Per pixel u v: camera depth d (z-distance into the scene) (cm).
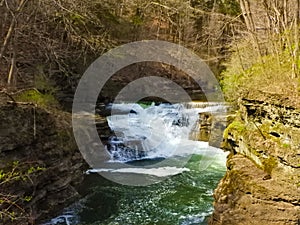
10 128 588
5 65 955
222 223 503
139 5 1717
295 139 475
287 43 657
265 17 804
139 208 687
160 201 720
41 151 659
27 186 584
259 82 661
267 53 849
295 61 580
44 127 692
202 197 741
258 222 466
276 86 586
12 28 776
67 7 973
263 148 535
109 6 1470
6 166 554
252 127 591
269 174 506
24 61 1040
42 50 1081
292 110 484
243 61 1132
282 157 488
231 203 511
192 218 637
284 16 689
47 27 1095
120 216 651
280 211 455
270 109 536
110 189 787
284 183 471
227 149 791
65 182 708
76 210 679
